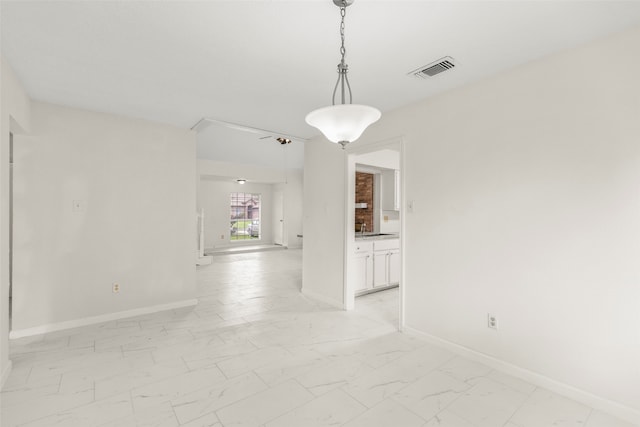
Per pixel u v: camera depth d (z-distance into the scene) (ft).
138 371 7.95
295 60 7.57
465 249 8.84
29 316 10.18
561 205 7.09
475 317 8.62
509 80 7.94
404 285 10.50
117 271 11.76
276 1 5.43
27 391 7.04
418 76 8.34
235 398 6.83
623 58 6.27
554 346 7.18
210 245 32.63
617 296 6.35
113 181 11.66
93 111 11.25
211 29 6.32
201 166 26.45
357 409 6.48
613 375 6.38
